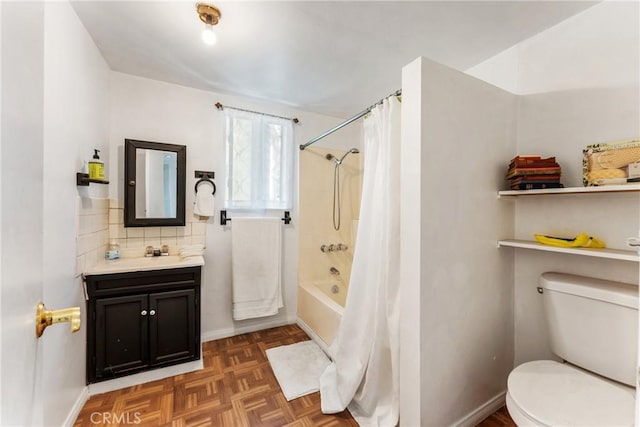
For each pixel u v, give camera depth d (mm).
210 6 1435
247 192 2613
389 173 1504
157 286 1893
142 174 2168
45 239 1217
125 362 1793
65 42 1389
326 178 3029
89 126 1712
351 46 1804
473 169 1479
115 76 2127
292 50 1852
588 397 1091
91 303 1697
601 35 1390
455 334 1409
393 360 1438
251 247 2572
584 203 1456
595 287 1273
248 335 2602
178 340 1957
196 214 2414
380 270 1527
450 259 1382
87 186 1696
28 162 510
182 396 1719
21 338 481
